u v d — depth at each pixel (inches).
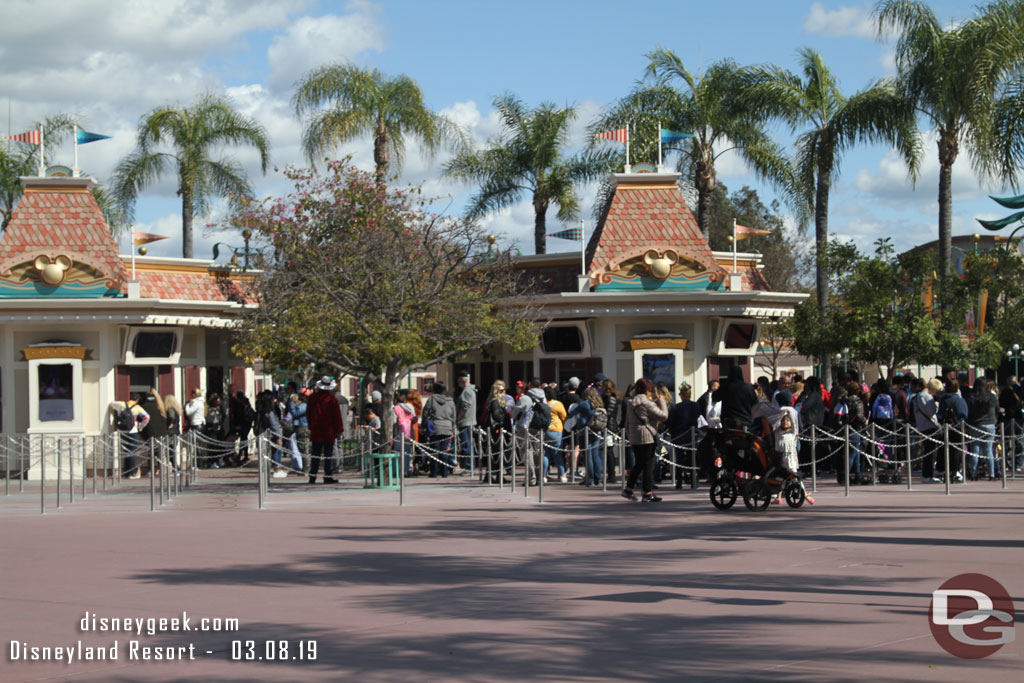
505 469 876.0
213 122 1508.4
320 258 932.0
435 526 557.6
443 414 894.4
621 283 1068.5
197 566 441.4
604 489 744.3
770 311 1075.3
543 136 1513.3
